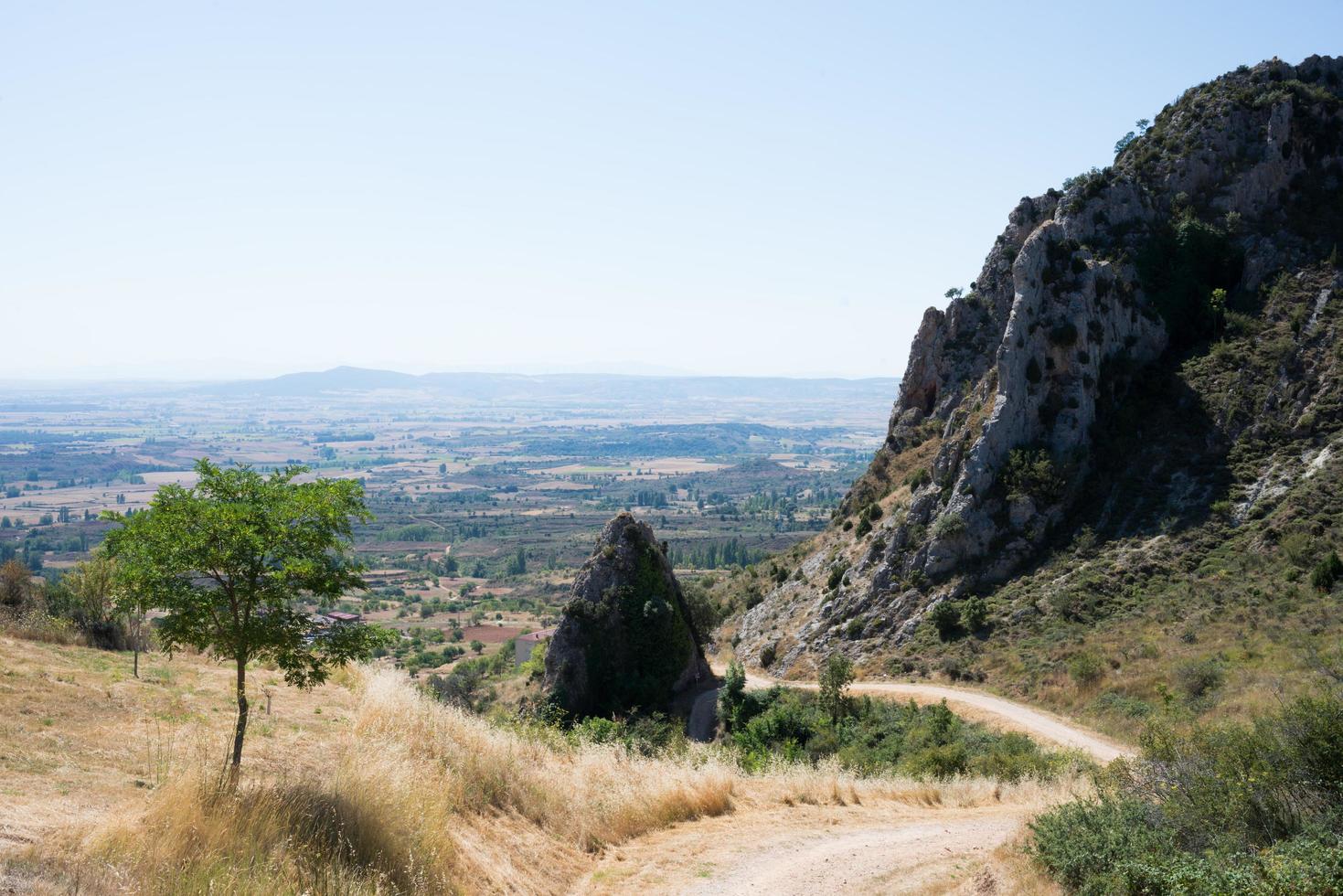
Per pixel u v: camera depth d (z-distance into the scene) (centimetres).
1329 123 8700
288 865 1259
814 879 1903
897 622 7150
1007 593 6700
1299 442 6556
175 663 2962
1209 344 7769
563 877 1823
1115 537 6675
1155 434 7262
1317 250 7912
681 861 2003
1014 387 7488
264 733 2055
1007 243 10550
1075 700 5116
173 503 1506
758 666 7956
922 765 3997
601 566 6994
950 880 1873
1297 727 1614
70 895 1003
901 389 10788
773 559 11844
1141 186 8744
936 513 7681
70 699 2047
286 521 1564
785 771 3238
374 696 2514
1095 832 1714
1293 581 5281
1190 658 4891
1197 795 1655
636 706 6225
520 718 3750
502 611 17975
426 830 1566
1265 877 1312
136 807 1370
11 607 3559
